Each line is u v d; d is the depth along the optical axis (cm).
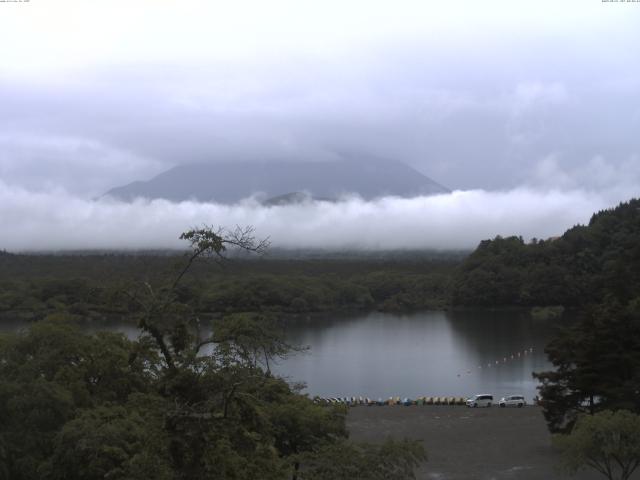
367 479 2717
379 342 15850
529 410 7912
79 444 3105
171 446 2227
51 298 17812
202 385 2353
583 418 4550
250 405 2367
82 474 3228
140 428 2909
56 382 4109
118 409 3553
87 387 4453
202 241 2417
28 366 4244
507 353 13900
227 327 2442
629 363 5706
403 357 13588
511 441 6262
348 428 6725
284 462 2781
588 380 5719
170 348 2497
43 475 3347
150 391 2873
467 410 7975
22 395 3728
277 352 2577
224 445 2259
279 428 3856
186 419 2216
